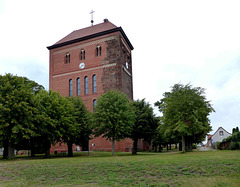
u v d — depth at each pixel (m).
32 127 28.16
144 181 12.30
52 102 32.34
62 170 15.75
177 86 36.75
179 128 31.27
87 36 56.16
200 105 34.09
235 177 12.51
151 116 37.03
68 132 32.97
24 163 19.78
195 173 13.60
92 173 14.59
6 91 27.66
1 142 30.66
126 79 56.41
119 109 32.66
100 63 54.06
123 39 57.22
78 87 56.12
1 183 13.23
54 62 59.94
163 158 20.47
